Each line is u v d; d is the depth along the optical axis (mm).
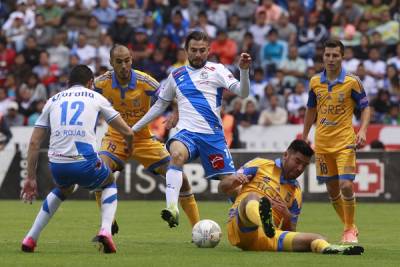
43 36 73875
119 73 32469
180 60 66312
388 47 71125
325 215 44875
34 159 26141
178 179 29906
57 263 23922
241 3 74438
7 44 74250
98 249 27172
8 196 57250
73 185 26469
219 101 31234
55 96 26344
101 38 71562
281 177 26891
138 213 45500
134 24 74938
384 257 25922
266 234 24375
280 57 70375
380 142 58875
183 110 31078
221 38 69688
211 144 30938
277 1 77375
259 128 62750
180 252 26812
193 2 76438
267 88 64000
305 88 67875
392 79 66500
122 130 26391
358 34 71562
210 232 28219
